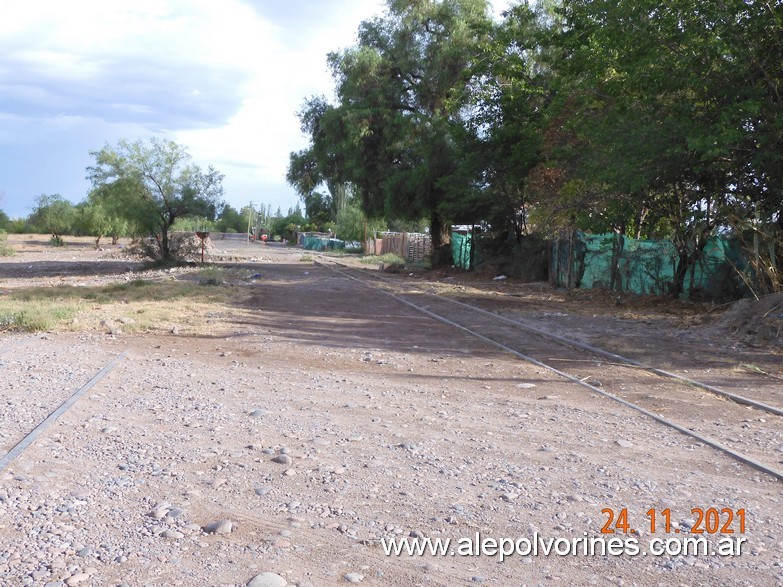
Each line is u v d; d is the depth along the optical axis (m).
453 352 12.19
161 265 36.47
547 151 27.47
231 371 9.95
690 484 5.48
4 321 13.77
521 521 4.66
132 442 6.25
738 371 10.61
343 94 41.88
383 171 41.06
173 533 4.30
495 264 33.50
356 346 12.65
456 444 6.43
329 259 53.47
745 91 16.03
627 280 23.12
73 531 4.32
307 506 4.83
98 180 35.72
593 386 9.46
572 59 23.28
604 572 3.98
